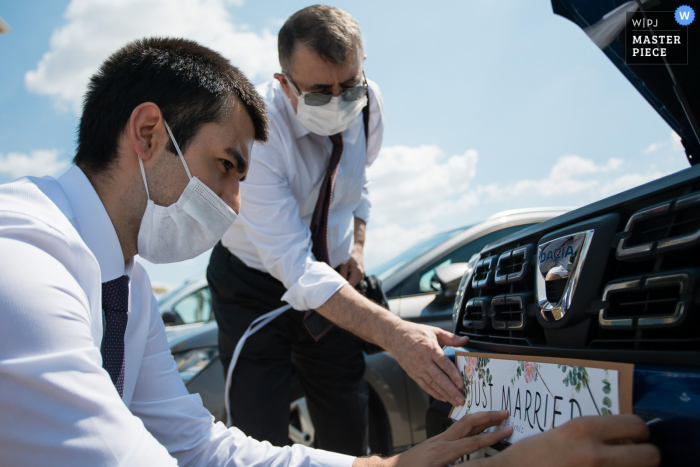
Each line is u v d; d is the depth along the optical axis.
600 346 0.77
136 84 0.92
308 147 1.77
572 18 1.20
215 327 2.57
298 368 1.88
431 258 2.88
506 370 0.89
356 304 1.35
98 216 0.93
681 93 1.05
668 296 0.69
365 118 1.93
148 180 0.94
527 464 0.65
